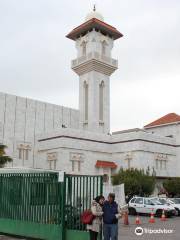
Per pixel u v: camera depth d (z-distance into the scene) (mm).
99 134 60969
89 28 67688
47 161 57688
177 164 67062
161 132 71812
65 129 55969
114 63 68000
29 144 60094
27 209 17703
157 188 61938
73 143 56500
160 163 63375
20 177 18391
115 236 13234
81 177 15398
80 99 67625
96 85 65688
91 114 64625
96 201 13695
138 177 49125
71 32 69250
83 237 14961
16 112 60000
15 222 18109
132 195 47594
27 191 17891
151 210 33875
